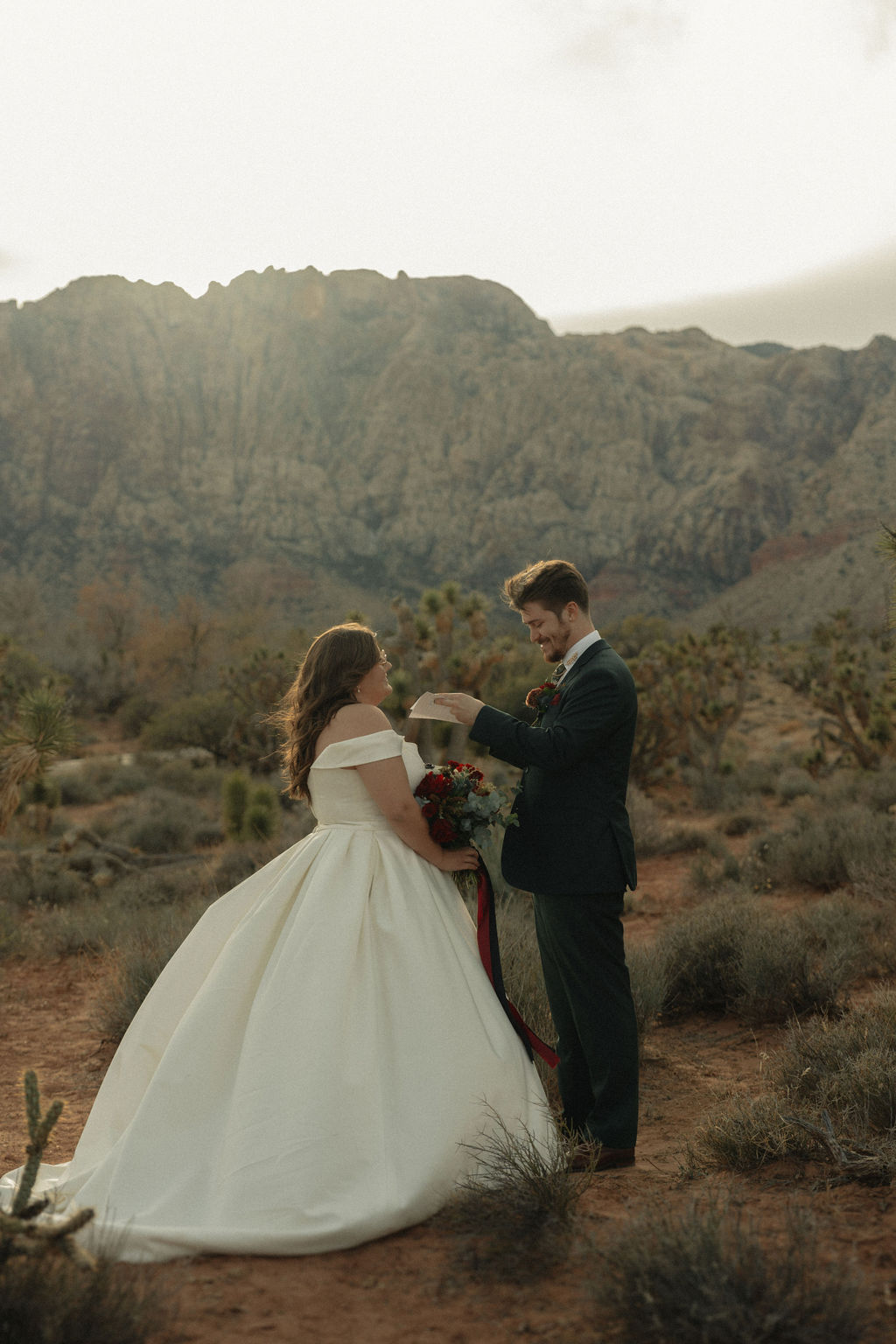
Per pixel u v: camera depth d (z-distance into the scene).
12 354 188.75
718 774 23.06
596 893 3.39
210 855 14.23
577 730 3.34
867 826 10.15
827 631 31.92
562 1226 2.58
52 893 11.17
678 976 5.80
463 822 3.35
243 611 73.19
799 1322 2.03
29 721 8.36
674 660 26.84
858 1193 2.83
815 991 5.28
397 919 3.16
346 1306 2.28
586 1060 3.54
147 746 36.22
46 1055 5.44
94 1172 2.88
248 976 3.06
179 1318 2.20
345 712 3.37
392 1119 2.85
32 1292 2.00
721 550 189.88
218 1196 2.66
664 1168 3.33
